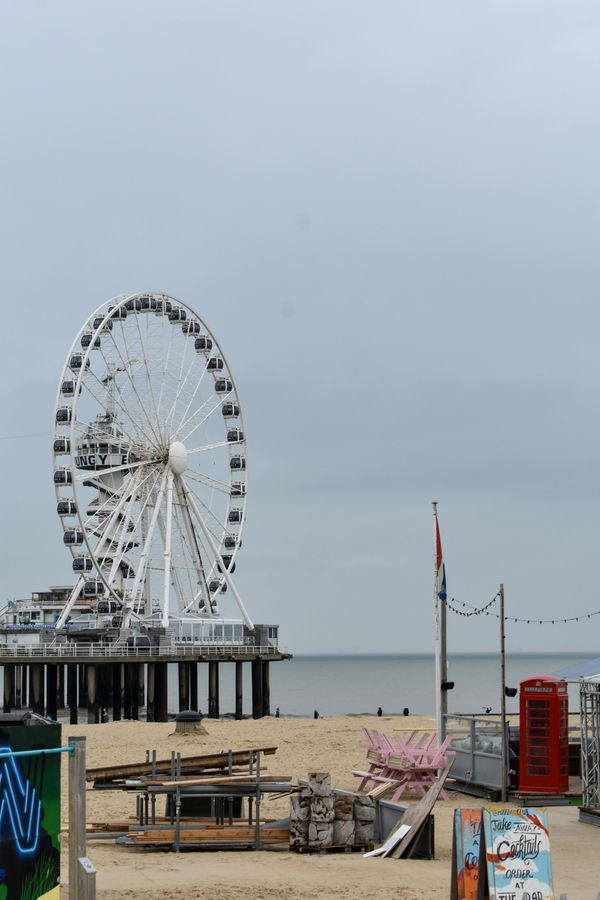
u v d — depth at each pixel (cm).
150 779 2688
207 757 2728
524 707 3303
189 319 10812
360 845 2538
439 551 3834
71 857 1503
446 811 3100
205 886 2077
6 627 11569
